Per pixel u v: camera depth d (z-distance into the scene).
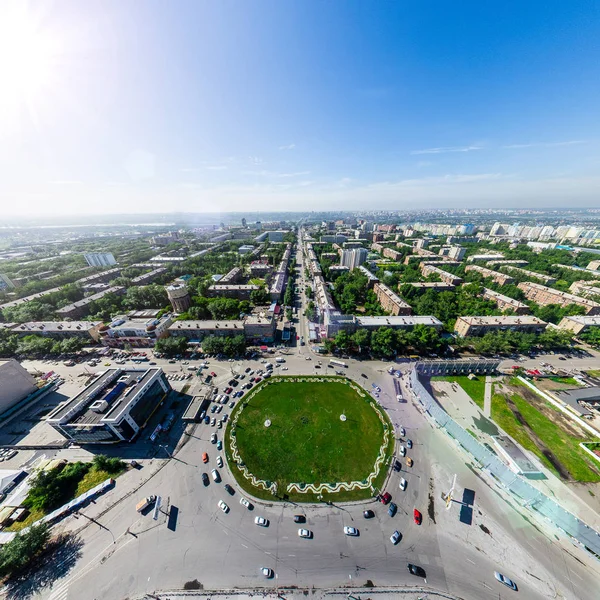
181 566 55.44
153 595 51.78
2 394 93.12
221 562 55.94
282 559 56.34
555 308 167.50
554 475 74.19
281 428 86.38
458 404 98.75
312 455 77.38
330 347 128.00
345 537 59.81
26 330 141.25
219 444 81.00
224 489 69.12
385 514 63.94
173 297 170.25
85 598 51.25
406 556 56.91
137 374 95.88
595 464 77.44
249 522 62.34
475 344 128.75
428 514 64.12
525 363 123.81
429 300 173.75
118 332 138.12
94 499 67.12
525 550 58.16
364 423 88.62
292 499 66.56
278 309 182.38
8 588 52.66
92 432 78.31
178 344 126.50
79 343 133.12
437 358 126.88
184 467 74.81
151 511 64.75
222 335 139.00
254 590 52.28
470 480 71.88
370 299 193.12
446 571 54.84
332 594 51.84
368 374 114.31
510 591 52.28
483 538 59.97
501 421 91.69
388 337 124.69
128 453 79.25
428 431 86.38
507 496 68.25
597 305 160.50
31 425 91.31
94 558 56.44
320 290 197.75
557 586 52.91
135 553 57.28
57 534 60.19
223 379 110.62
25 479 71.50
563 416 94.44
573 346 137.38
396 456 77.62
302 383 107.62
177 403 97.62
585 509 66.44
